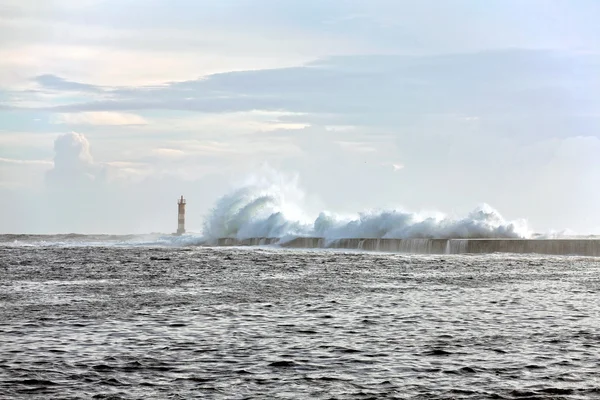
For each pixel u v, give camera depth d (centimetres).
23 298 3288
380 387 1634
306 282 4175
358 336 2247
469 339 2195
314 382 1673
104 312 2786
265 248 9212
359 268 5347
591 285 3950
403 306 3005
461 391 1603
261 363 1856
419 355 1958
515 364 1850
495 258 6506
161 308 2917
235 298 3306
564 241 7094
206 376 1720
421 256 6894
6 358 1902
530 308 2942
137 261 6244
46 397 1543
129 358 1906
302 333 2300
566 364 1847
